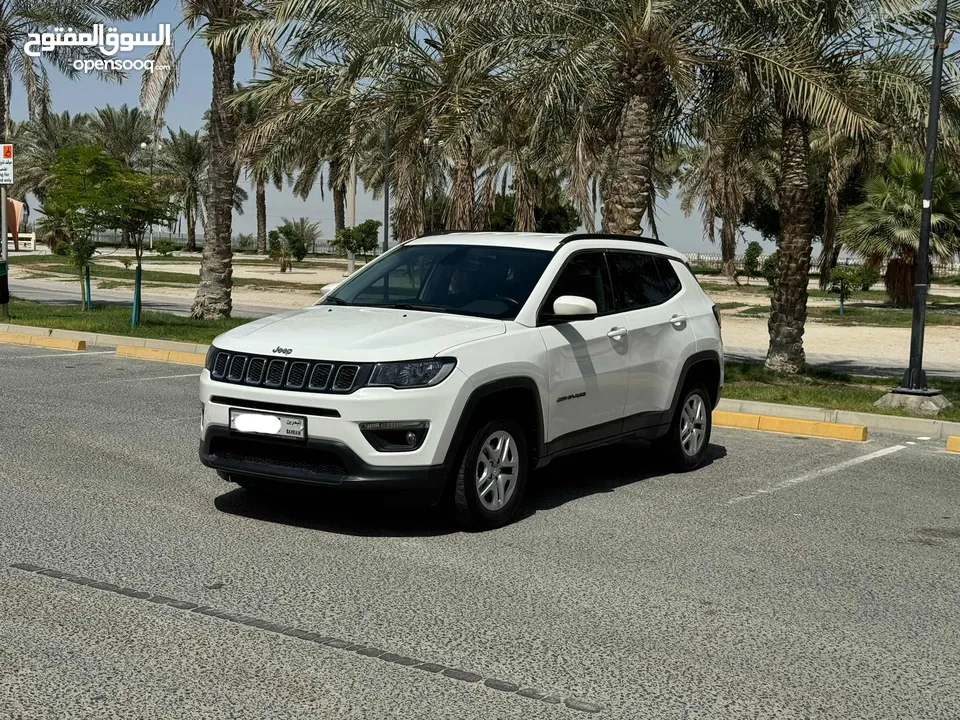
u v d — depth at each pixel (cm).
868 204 3316
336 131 1805
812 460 924
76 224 2041
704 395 862
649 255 826
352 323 637
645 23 1220
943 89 1395
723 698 401
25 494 680
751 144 1706
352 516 654
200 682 398
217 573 532
